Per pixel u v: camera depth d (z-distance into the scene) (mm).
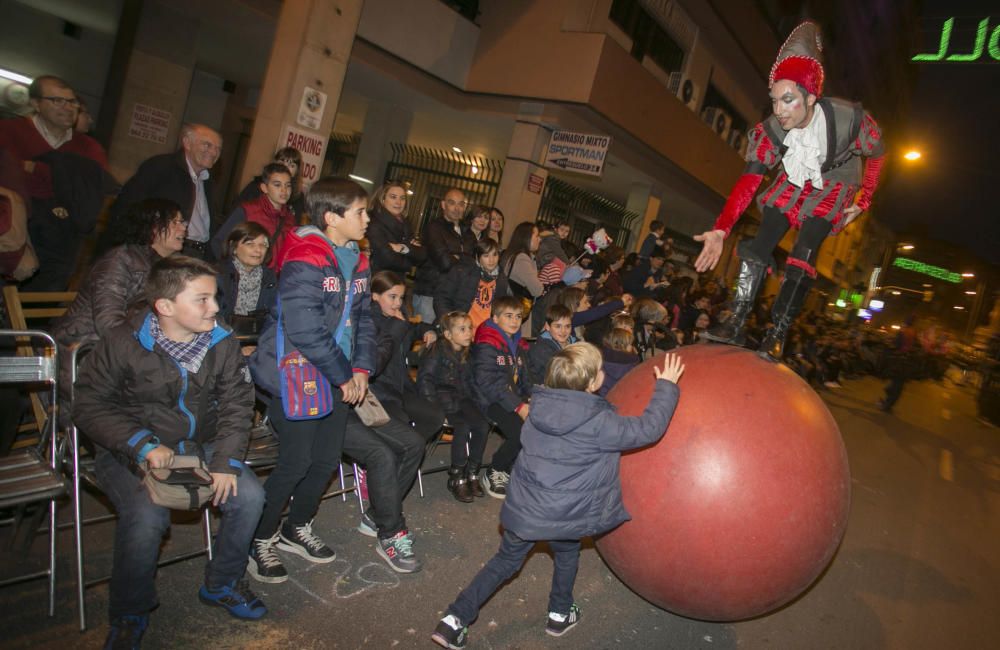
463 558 3904
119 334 2617
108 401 2600
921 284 49812
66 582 2957
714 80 17281
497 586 3053
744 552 2920
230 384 2814
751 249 3537
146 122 10594
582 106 11211
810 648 3836
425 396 4684
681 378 3158
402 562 3592
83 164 4473
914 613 4605
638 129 12797
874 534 6098
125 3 10094
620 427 2803
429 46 11469
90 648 2584
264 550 3303
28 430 3725
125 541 2514
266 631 2891
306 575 3400
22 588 2859
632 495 3051
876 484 7988
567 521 2869
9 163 4062
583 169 10867
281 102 7062
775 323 3451
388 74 11211
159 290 2521
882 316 48031
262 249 4004
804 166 3150
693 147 15422
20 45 10266
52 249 4379
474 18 11984
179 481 2482
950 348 37688
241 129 16922
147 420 2682
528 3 11711
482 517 4531
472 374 4539
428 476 5082
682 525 2951
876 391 19297
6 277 3746
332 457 3408
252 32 10711
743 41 16156
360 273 3320
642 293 9031
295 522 3549
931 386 29312
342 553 3689
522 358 4895
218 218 7004
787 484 2916
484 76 12008
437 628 2955
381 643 2969
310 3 6977
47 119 4320
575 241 14742
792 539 2930
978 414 19672
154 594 2586
